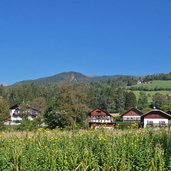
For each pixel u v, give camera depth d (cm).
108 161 1209
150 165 1195
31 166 1228
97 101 14750
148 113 7719
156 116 7681
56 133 1628
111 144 1283
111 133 1511
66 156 1227
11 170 1287
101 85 17388
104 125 1655
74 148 1286
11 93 16038
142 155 1209
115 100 14862
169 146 1260
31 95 15650
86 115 7712
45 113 7262
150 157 1209
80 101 7650
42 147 1339
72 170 1198
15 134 1714
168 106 10869
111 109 14725
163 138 1362
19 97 15588
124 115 10281
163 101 15025
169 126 1620
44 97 13762
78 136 1470
